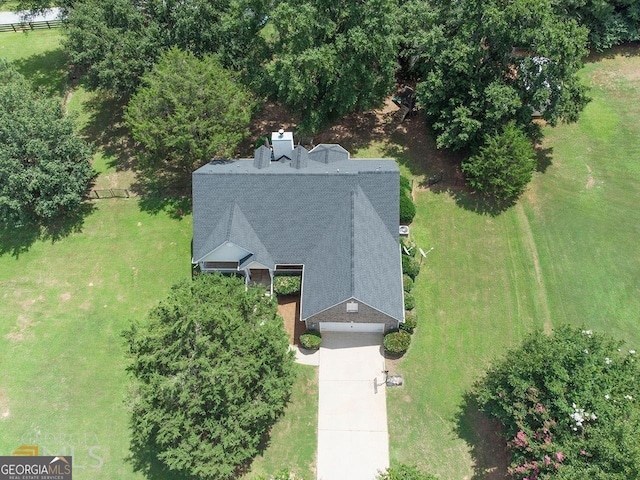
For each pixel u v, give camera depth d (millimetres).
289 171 32500
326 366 29656
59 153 36375
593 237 34812
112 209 38781
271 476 25562
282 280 31891
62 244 36812
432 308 31828
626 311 31250
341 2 35156
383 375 29188
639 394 22484
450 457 26281
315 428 27531
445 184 38438
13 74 40625
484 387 25719
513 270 33500
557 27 33594
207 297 26297
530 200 37125
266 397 25047
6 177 34500
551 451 21109
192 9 36969
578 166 39031
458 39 34594
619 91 44312
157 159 38156
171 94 34469
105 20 38594
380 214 31828
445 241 35094
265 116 44312
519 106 33969
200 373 22984
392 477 23062
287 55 34500
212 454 23297
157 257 35531
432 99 36625
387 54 36031
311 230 31609
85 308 33219
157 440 23047
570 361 23031
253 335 25391
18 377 30375
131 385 24781
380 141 41844
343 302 27516
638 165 38625
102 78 37844
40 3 46781
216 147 34906
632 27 46469
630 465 19609
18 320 32906
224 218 31562
